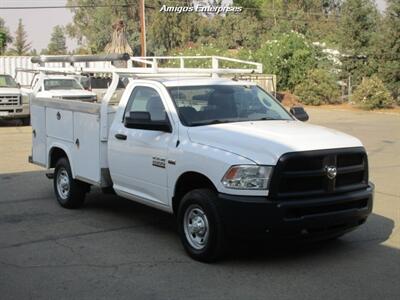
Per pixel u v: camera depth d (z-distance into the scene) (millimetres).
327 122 23734
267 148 5668
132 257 6270
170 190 6426
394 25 31844
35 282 5496
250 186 5582
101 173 7664
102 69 7973
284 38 36125
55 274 5723
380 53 32656
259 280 5527
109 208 8672
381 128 21094
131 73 7805
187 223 6223
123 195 7406
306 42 36656
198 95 6863
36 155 9562
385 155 14234
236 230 5652
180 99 6711
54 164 9141
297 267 5914
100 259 6203
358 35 35594
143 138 6820
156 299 5055
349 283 5438
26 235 7180
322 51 37250
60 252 6461
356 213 6027
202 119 6586
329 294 5156
